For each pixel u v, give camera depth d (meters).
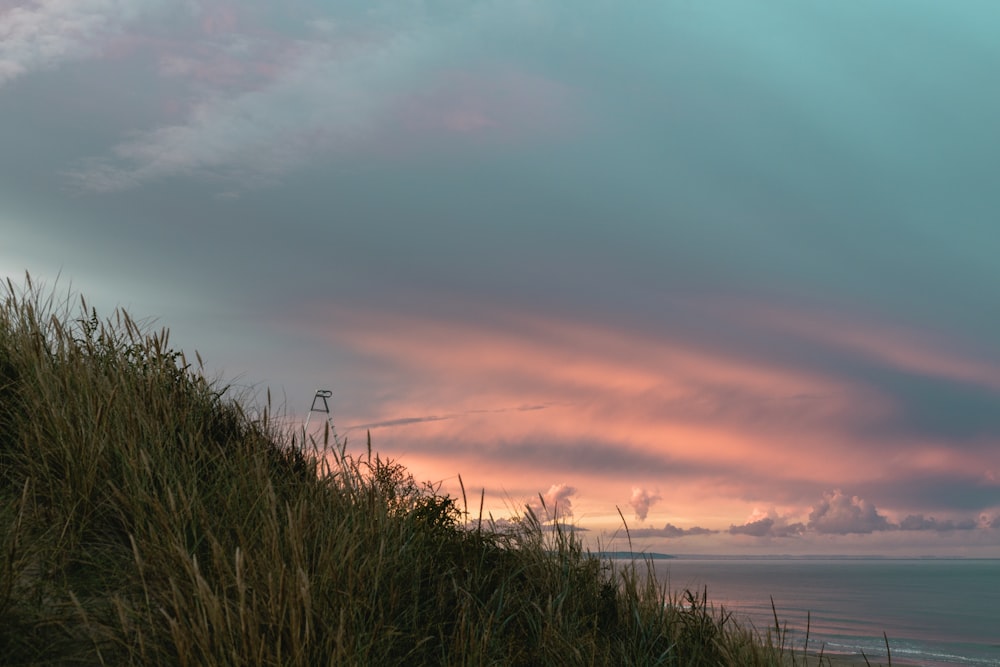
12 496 3.48
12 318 4.61
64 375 4.16
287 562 3.31
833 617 100.19
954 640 72.19
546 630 3.95
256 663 2.65
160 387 4.55
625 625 4.54
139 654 2.71
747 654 4.36
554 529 5.04
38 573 3.08
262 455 4.34
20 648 2.62
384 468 4.67
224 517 3.64
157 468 3.70
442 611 3.89
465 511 4.91
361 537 3.81
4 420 3.93
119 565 3.24
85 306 4.73
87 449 3.63
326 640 2.95
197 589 2.82
